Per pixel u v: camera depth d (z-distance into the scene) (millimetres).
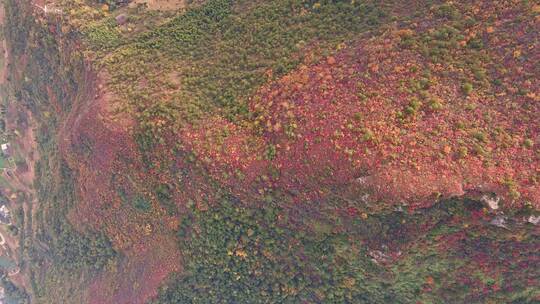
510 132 47844
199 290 70812
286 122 56125
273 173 56938
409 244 53344
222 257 66500
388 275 57844
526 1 51688
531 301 52938
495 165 46438
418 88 51750
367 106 52062
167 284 71438
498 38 51594
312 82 57031
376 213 53250
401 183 48375
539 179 44906
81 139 70562
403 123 50125
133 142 64562
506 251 50219
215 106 63281
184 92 65250
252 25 69062
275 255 64688
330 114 53312
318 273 63344
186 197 64938
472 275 54000
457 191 46875
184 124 61156
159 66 69688
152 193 67875
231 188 60656
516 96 49125
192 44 72312
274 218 61531
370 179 49938
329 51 59500
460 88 51094
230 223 63875
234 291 69500
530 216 45062
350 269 60625
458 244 52281
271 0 70750
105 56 71500
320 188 54594
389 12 60250
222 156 59250
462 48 53000
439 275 56062
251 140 58750
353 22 62219
